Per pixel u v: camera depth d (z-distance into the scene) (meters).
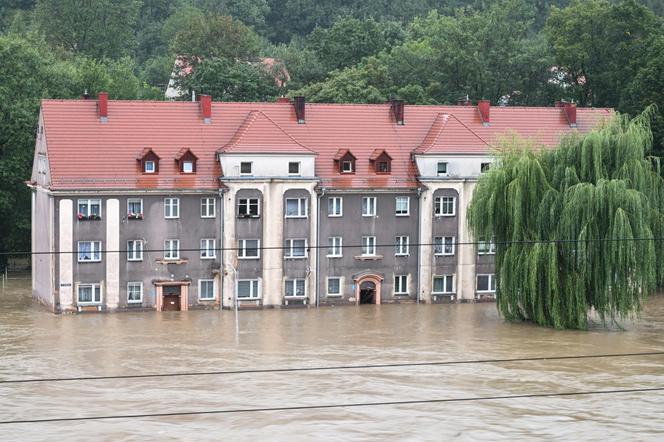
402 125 158.75
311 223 149.75
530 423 95.00
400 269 154.12
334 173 152.00
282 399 101.50
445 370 112.69
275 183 148.12
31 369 112.31
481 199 135.88
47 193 145.62
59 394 102.88
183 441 89.69
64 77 190.62
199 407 98.88
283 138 148.88
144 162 145.12
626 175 130.88
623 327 136.00
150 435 91.12
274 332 132.38
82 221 142.75
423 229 153.75
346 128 156.38
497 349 122.56
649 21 193.50
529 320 138.50
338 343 125.75
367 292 153.88
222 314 144.50
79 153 144.75
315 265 150.50
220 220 147.38
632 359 118.44
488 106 162.62
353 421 95.00
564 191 131.75
